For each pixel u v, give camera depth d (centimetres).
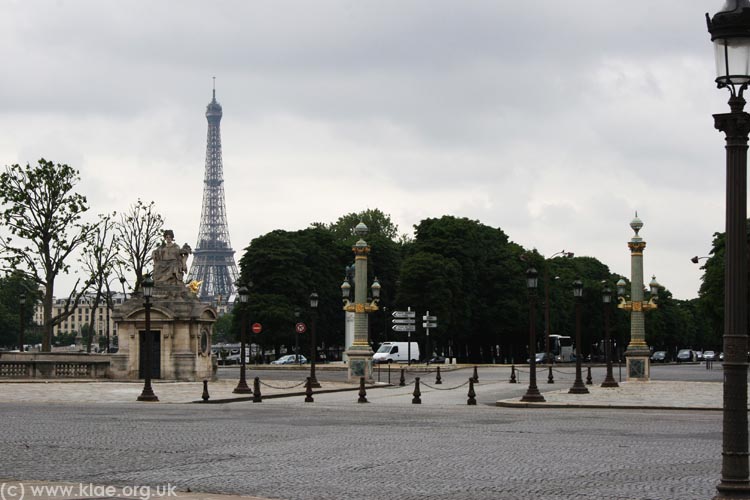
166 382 7594
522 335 15362
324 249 15388
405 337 14600
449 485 2138
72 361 7994
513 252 15138
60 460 2530
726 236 1727
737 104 1720
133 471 2331
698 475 2295
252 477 2247
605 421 4022
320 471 2350
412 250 14862
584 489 2083
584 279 17975
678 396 5997
